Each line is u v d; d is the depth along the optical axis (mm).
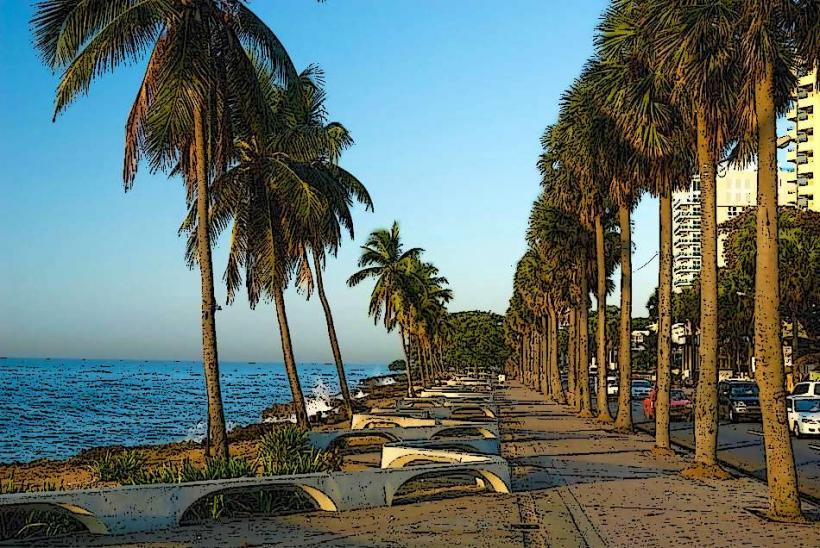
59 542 10805
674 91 16906
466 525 12062
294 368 27125
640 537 11109
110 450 32625
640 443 25453
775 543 10609
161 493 11898
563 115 24516
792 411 29516
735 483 16406
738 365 73625
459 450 18688
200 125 17938
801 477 18141
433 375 97250
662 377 22125
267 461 17750
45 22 16406
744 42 12484
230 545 10625
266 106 19281
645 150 19031
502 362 159250
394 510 13391
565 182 31094
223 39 18172
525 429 31141
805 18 12719
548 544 10711
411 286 54438
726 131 16672
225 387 123812
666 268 22172
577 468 18938
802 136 84188
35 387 108250
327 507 13305
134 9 16500
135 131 17625
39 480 22125
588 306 42750
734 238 59469
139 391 104438
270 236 24984
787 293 50406
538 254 48781
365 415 28172
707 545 10547
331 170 29547
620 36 18562
